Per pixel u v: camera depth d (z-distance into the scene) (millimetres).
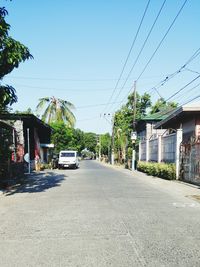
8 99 12141
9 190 15883
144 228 7902
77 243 6660
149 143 32750
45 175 26188
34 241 6848
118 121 58969
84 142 127875
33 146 35688
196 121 21797
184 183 18625
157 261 5555
